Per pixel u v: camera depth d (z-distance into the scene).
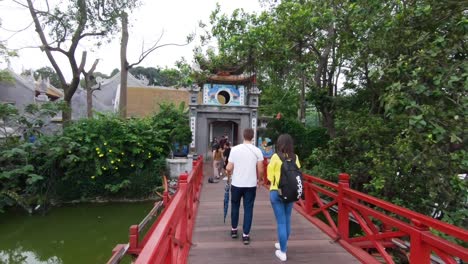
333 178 8.47
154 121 15.85
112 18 15.78
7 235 10.49
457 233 2.63
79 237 10.38
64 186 13.27
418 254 3.04
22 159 12.32
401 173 6.34
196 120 15.11
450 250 2.61
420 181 6.07
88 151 13.19
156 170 14.39
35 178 11.66
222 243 4.84
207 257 4.25
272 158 4.14
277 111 18.34
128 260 8.27
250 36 8.59
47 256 9.10
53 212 12.57
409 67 4.55
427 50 4.54
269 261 4.11
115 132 13.63
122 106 18.05
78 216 12.20
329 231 5.27
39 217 12.05
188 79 10.38
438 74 4.20
